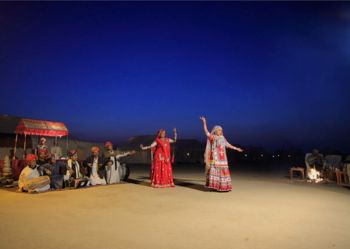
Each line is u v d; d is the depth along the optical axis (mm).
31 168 9047
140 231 4734
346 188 9648
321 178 11672
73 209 6367
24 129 13008
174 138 10398
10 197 7879
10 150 15148
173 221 5363
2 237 4418
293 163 26266
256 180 12094
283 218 5609
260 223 5242
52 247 4004
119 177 11242
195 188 9648
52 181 9281
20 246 4039
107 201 7301
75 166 10141
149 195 8219
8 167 10938
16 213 5969
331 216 5773
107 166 10891
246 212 6102
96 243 4160
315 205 6836
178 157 26328
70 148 19531
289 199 7602
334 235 4574
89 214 5898
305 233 4668
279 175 14469
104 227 4957
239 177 13414
